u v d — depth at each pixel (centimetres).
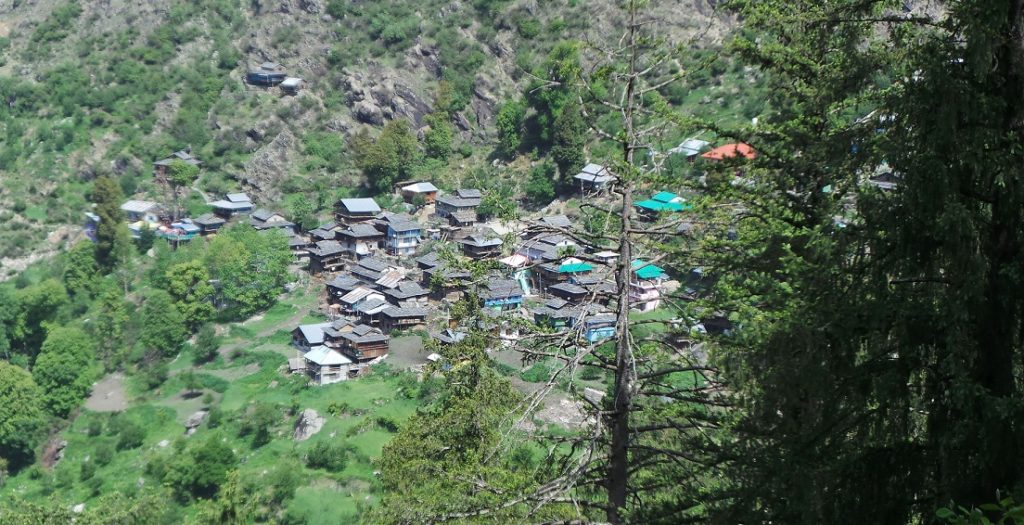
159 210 10769
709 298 1636
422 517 1734
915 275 1262
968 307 1220
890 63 1472
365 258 9344
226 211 10650
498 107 11419
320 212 10756
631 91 1638
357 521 5388
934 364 1245
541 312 6481
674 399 1628
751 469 1382
